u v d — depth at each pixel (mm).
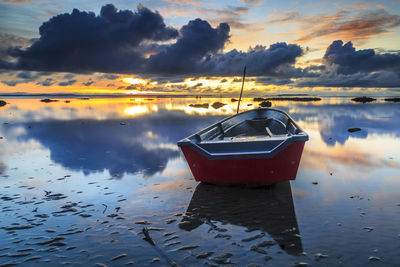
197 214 4922
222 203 5426
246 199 5625
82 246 3846
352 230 4168
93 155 9969
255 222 4547
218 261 3422
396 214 4699
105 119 23125
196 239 4008
